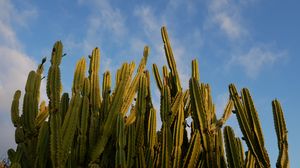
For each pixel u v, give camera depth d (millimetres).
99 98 5980
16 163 4930
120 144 5266
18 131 5383
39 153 5176
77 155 5383
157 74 6434
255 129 5207
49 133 5250
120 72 5914
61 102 5566
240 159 5281
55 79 5191
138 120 5613
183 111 5637
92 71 6004
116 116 5648
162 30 6523
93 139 5535
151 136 5551
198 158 5633
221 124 5930
